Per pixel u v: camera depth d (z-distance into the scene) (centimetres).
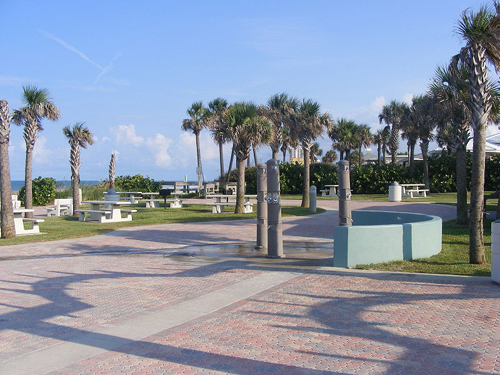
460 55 938
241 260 1086
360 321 602
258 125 2291
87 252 1282
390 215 1393
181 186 4222
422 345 513
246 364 471
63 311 684
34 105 2305
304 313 643
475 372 439
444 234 1384
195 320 624
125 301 734
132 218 2212
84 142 2592
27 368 473
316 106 2580
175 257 1167
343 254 941
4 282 893
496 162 3175
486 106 919
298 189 4119
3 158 1558
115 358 495
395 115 4628
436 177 3556
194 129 4672
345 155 5088
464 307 652
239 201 2370
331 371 450
